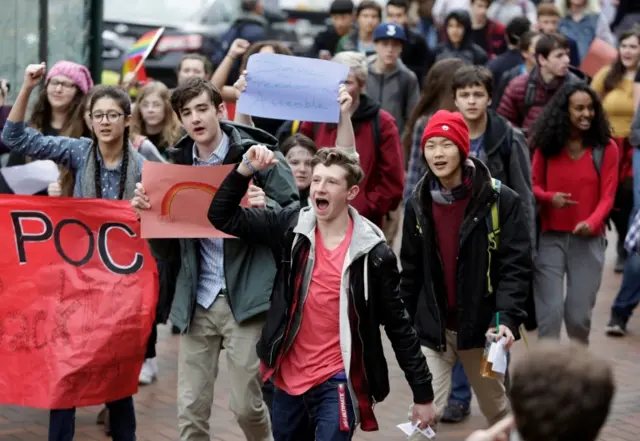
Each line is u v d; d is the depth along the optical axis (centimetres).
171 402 962
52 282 728
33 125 1031
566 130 968
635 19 2047
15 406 946
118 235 738
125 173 761
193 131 703
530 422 317
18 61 1282
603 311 1305
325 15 2533
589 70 1658
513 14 2062
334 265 618
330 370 618
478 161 710
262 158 639
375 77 1426
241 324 707
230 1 2145
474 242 709
